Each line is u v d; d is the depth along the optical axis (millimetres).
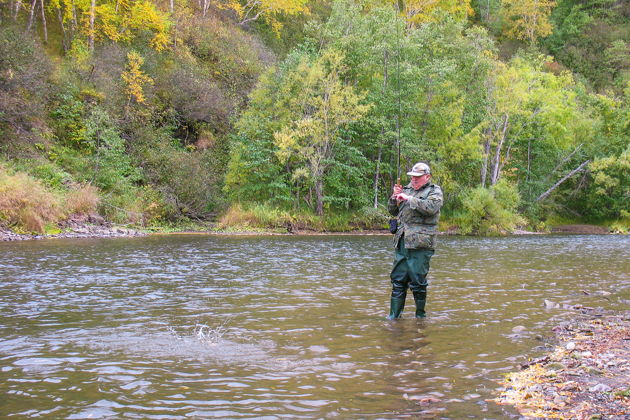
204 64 34500
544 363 4367
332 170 27984
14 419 3119
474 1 68875
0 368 4113
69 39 30547
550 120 32000
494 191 28641
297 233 24984
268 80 27562
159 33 32219
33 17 30109
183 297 7352
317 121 25875
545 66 58125
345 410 3303
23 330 5367
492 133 32062
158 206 23719
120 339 5031
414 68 27391
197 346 4805
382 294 7781
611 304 7113
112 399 3467
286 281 9023
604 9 69875
